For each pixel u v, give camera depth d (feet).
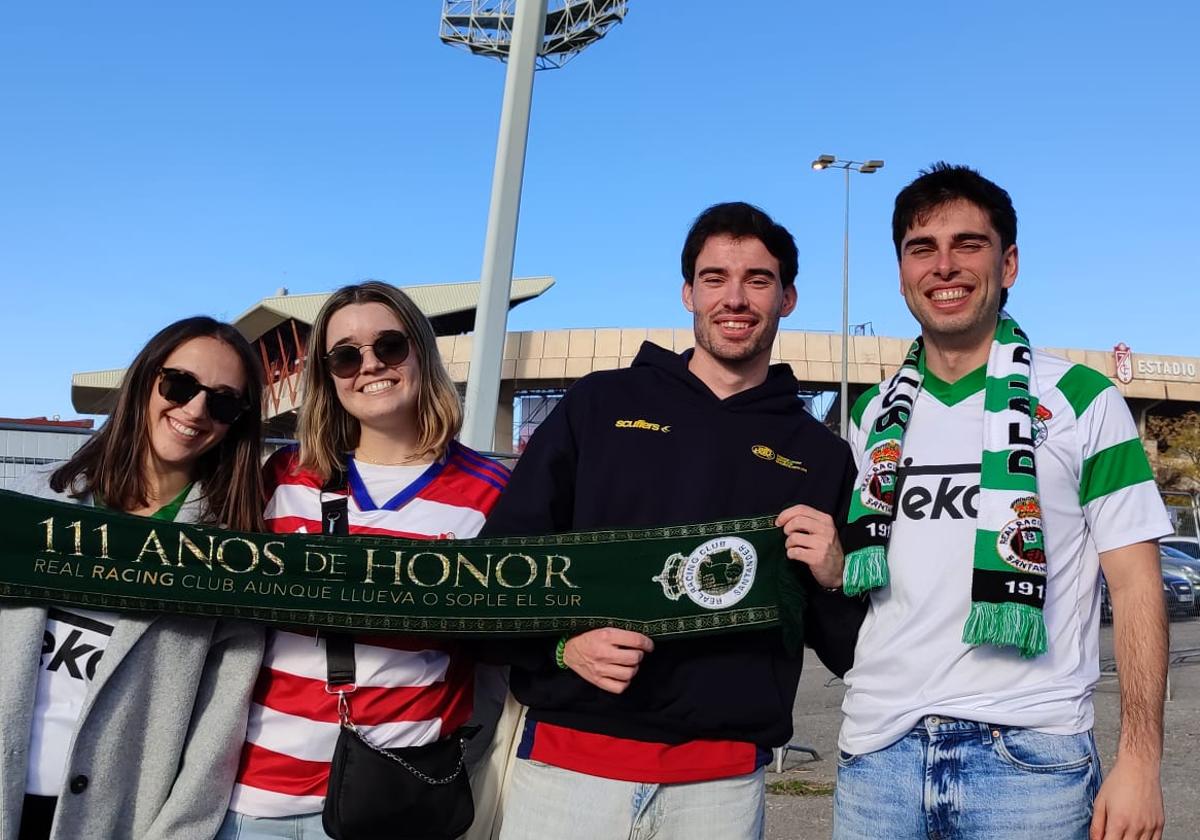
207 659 10.36
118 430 10.33
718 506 10.96
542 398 158.71
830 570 10.43
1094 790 9.48
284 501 11.14
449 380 11.67
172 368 10.19
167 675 9.95
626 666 10.12
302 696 10.41
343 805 9.96
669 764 10.40
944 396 10.69
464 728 10.96
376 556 10.59
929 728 9.71
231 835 10.11
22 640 9.55
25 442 29.68
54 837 9.13
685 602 10.64
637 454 11.12
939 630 9.87
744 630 10.65
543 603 10.68
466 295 123.65
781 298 11.55
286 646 10.52
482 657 11.10
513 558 10.73
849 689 10.56
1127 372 174.81
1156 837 9.14
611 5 85.30
